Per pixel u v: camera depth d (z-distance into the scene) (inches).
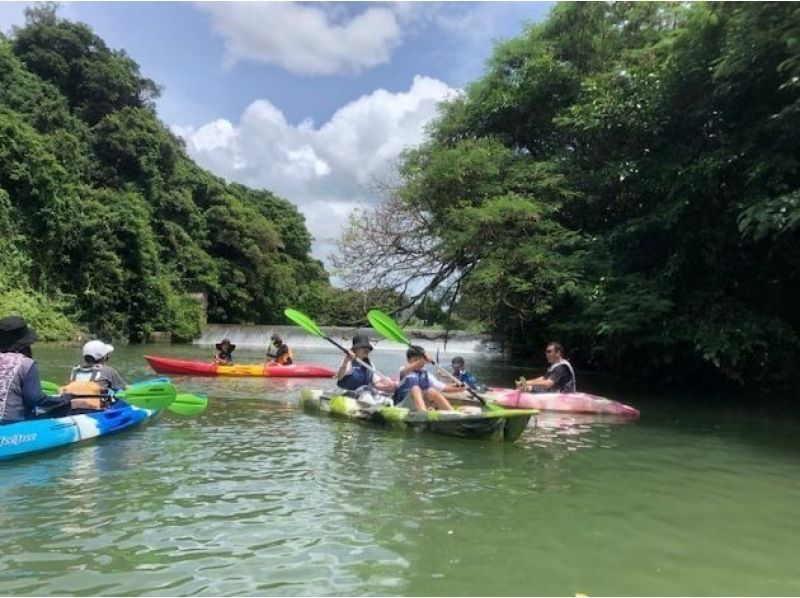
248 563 121.6
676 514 159.6
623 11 512.4
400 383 283.7
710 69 359.3
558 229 442.3
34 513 147.8
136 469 189.3
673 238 414.3
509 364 685.9
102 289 987.9
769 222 283.6
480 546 134.1
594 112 431.8
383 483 180.4
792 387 426.0
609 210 476.4
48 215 911.0
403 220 494.9
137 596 106.8
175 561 121.6
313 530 140.2
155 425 261.7
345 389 316.2
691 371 470.9
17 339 211.2
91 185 1107.3
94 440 228.4
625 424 295.0
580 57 518.9
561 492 177.3
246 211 1546.5
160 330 1107.9
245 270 1476.4
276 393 377.7
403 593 111.0
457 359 357.1
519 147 551.2
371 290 514.0
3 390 201.6
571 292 401.7
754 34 306.5
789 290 400.2
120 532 136.3
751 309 391.5
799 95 323.0
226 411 304.8
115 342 1000.9
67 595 106.5
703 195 379.2
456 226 459.2
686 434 271.0
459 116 544.7
